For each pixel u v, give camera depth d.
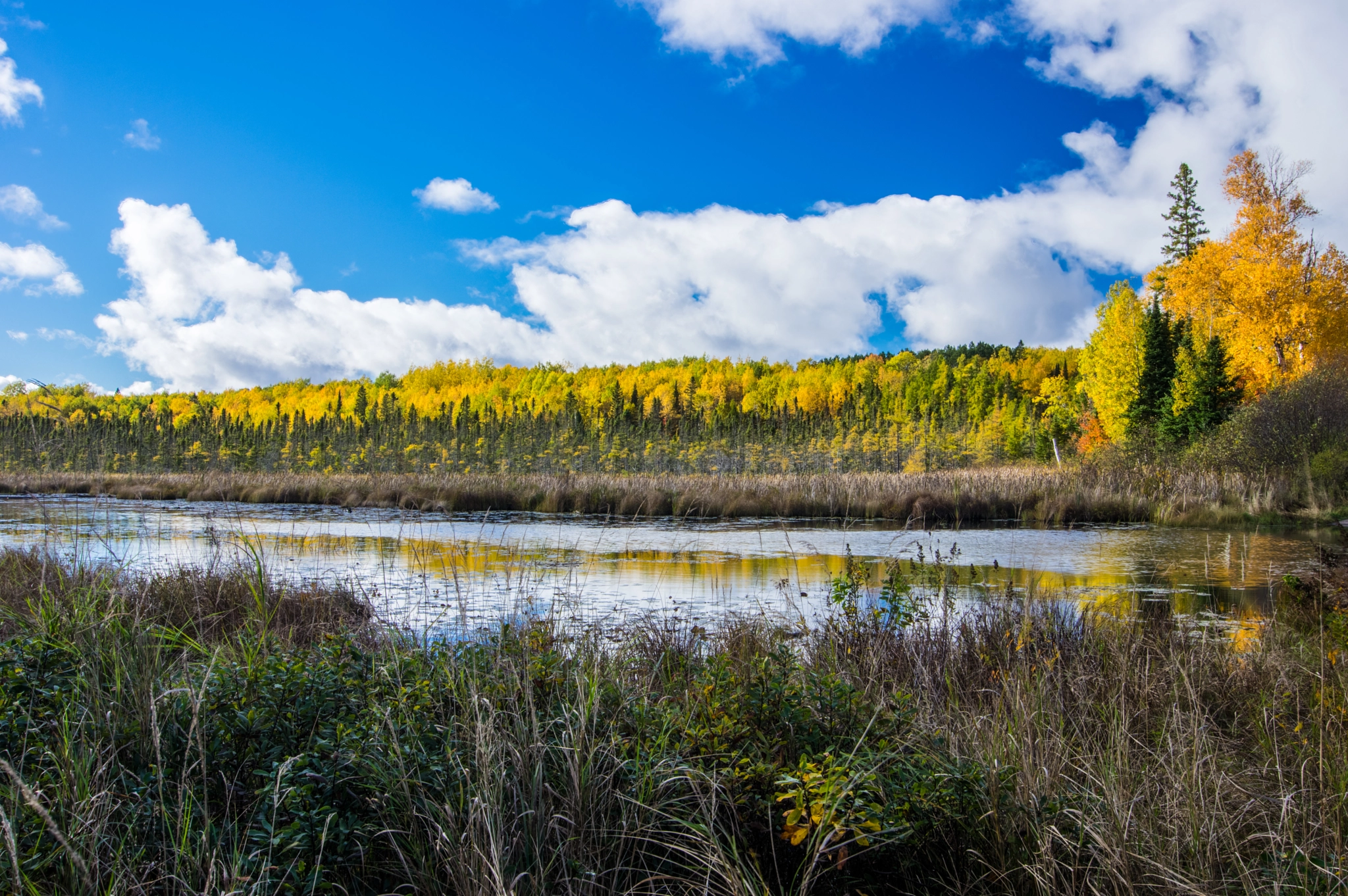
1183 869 2.65
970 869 2.59
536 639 4.34
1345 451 19.77
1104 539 16.16
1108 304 37.22
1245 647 6.25
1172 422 29.42
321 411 111.88
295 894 2.19
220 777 2.71
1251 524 18.44
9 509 15.38
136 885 2.15
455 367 157.00
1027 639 5.31
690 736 3.05
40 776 2.51
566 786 2.71
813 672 3.92
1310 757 3.39
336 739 2.75
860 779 2.54
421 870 2.38
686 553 13.57
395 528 17.27
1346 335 26.81
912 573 10.70
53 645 3.39
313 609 6.54
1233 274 28.22
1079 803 2.87
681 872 2.62
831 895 2.54
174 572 7.46
